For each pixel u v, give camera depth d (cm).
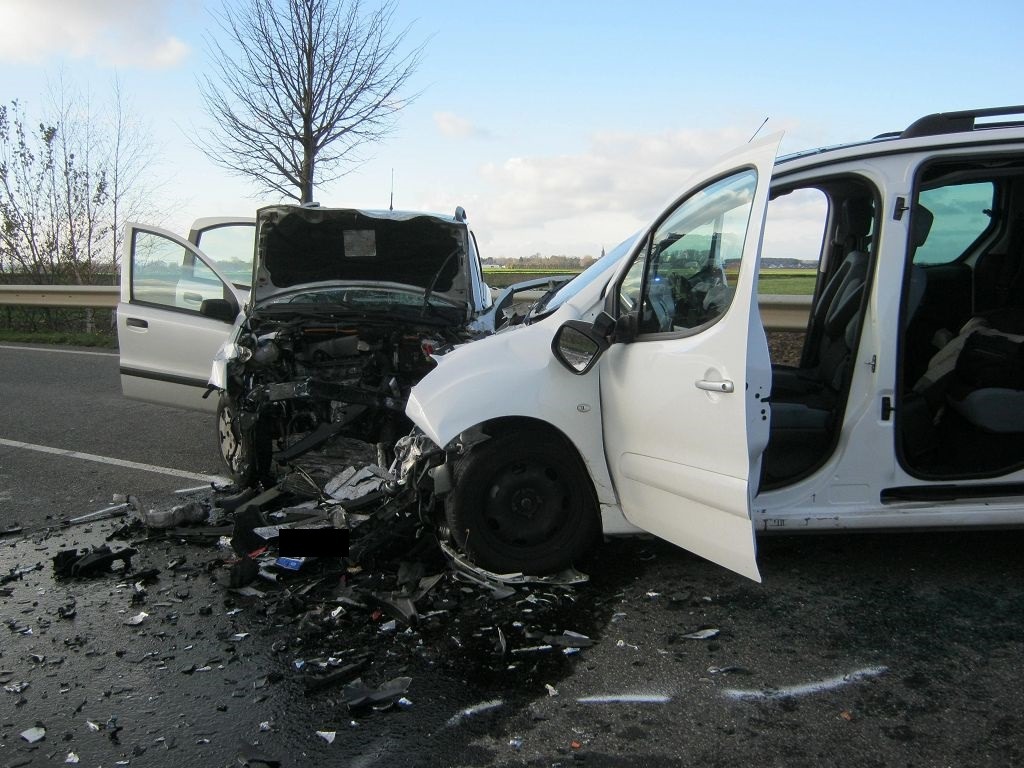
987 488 368
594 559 422
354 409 533
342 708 301
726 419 316
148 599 399
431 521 426
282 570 416
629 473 378
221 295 673
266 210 566
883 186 354
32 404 877
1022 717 276
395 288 624
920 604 358
